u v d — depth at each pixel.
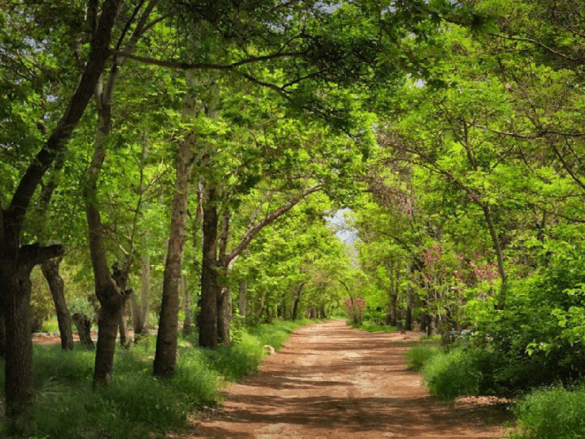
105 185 13.25
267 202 23.66
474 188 14.20
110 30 8.72
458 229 18.86
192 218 25.69
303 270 50.50
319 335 49.91
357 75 9.93
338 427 10.47
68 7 9.29
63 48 10.37
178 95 12.21
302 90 10.47
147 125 11.07
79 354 15.73
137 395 9.80
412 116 13.47
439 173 15.27
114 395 9.73
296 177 18.80
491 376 12.57
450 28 10.93
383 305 55.31
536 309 11.25
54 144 8.98
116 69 10.27
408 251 25.94
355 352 30.20
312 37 9.66
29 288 9.02
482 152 14.55
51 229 9.82
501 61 11.46
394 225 24.88
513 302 12.10
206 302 20.08
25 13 9.86
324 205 23.59
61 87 11.52
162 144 12.53
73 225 10.60
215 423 10.52
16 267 8.80
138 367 14.80
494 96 11.48
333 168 18.66
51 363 13.12
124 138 10.90
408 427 10.39
